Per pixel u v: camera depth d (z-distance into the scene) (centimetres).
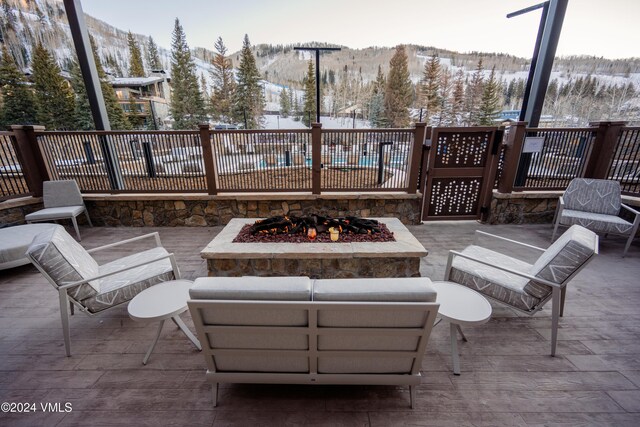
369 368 141
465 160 443
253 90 2009
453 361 170
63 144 423
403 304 117
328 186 445
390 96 1869
